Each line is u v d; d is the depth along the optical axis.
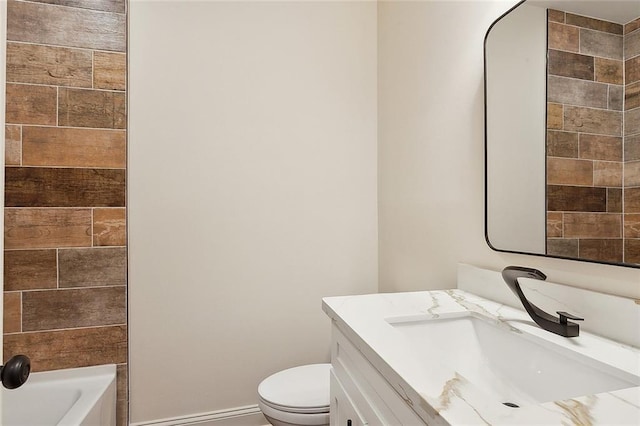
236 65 1.95
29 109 1.59
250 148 1.96
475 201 1.37
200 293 1.88
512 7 1.18
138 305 1.79
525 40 1.12
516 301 1.12
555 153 1.02
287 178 2.03
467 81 1.42
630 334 0.82
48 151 1.62
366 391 0.87
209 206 1.90
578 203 0.96
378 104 2.19
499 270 1.25
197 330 1.88
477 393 0.60
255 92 1.98
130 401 1.78
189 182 1.87
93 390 1.54
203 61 1.90
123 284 1.71
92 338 1.67
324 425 1.39
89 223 1.67
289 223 2.03
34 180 1.60
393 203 2.00
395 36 1.98
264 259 1.98
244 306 1.95
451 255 1.51
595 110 0.92
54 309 1.62
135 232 1.79
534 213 1.09
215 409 1.90
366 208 2.17
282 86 2.03
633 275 0.85
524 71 1.12
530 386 0.88
